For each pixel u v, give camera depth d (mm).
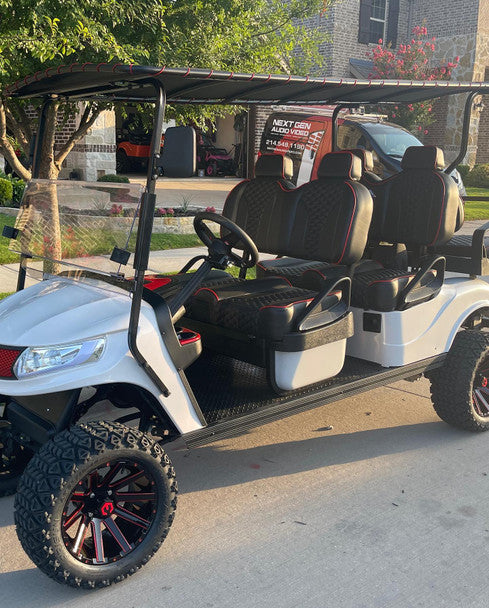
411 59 18828
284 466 3854
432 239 4195
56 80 3117
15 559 3000
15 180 12758
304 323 3445
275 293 3713
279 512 3369
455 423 4234
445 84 3902
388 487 3615
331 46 20031
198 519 3301
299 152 10141
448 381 4152
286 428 4375
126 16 5203
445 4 20828
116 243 2904
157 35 5531
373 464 3879
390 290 3875
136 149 22000
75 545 2717
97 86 3389
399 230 4387
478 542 3105
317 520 3291
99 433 2703
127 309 2926
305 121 10133
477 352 4113
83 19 4730
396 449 4074
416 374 4023
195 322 3848
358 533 3176
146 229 2791
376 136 10133
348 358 4121
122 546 2812
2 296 6426
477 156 21531
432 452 4035
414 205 4297
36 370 2768
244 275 4566
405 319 3943
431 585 2793
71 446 2646
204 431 3061
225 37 6020
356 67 20188
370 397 4949
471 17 20234
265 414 3285
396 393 5039
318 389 3588
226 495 3531
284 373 3441
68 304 3061
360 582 2811
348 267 3945
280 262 4883
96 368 2793
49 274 3408
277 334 3373
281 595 2730
